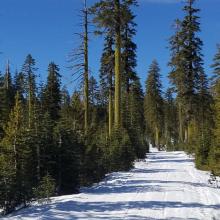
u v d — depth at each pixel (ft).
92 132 85.25
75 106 105.50
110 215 47.42
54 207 50.11
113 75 158.30
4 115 100.12
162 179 83.05
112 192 63.36
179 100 178.19
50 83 142.41
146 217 47.24
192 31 173.88
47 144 61.62
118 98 115.03
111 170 98.12
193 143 170.50
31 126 60.75
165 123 348.38
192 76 174.60
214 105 95.14
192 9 174.60
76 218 45.34
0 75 161.68
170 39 177.37
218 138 94.43
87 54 99.76
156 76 286.25
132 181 78.18
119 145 104.53
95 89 245.65
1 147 54.39
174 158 164.14
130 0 112.16
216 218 48.47
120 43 114.93
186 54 173.99
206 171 107.96
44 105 131.34
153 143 333.62
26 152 55.42
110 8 112.47
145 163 133.28
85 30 99.45
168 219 46.83
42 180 59.98
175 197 60.44
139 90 242.37
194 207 53.93
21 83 191.11
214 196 63.26
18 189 51.98
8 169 51.96
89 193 62.13
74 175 64.85
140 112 248.52
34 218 44.60
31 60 196.24
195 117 185.26
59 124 65.10
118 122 114.01
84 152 73.41
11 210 51.24
